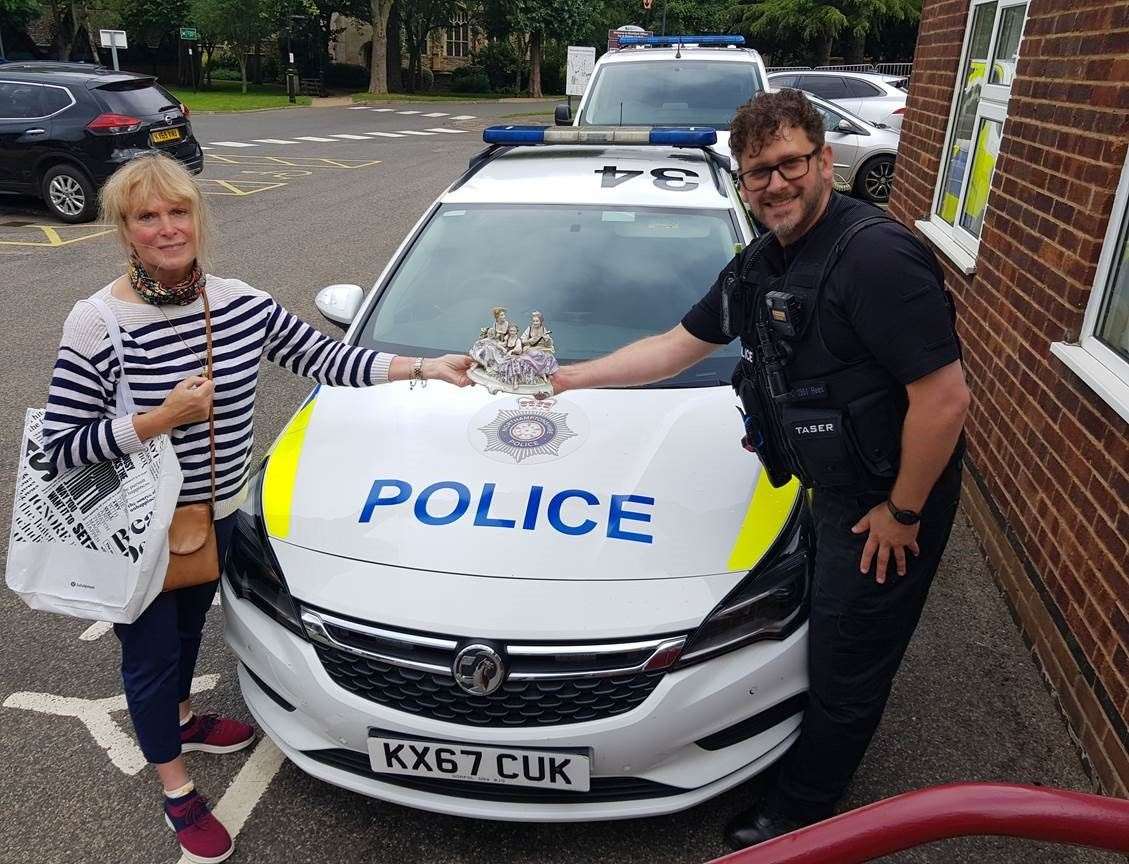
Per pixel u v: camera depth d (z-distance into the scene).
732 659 2.11
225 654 3.13
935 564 2.05
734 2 35.66
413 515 2.32
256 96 33.94
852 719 2.14
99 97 10.26
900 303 1.73
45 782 2.57
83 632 3.28
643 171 3.80
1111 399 2.68
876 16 30.52
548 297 3.22
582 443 2.57
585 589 2.11
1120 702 2.50
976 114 4.98
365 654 2.09
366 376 2.44
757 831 2.31
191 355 2.08
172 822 2.30
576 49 17.56
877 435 1.86
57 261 8.77
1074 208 3.22
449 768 2.09
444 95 40.31
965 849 2.36
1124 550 2.59
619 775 2.09
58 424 1.97
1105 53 3.09
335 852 2.32
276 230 10.09
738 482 2.44
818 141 1.79
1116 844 1.19
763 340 1.94
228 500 2.24
